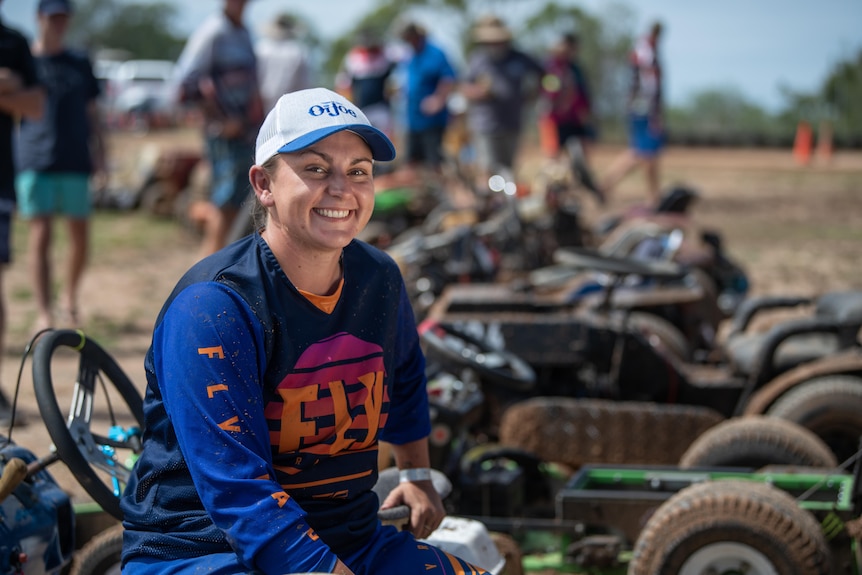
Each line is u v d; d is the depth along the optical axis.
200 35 8.16
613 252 7.55
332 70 69.38
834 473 3.98
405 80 12.73
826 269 11.89
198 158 15.41
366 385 2.49
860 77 51.16
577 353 5.23
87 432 2.94
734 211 17.64
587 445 4.89
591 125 14.88
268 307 2.35
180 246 13.16
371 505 2.56
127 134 35.56
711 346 6.62
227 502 2.22
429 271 7.69
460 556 3.11
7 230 6.15
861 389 4.77
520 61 12.41
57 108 7.57
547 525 4.06
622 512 3.99
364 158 2.38
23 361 2.92
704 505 3.48
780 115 52.94
